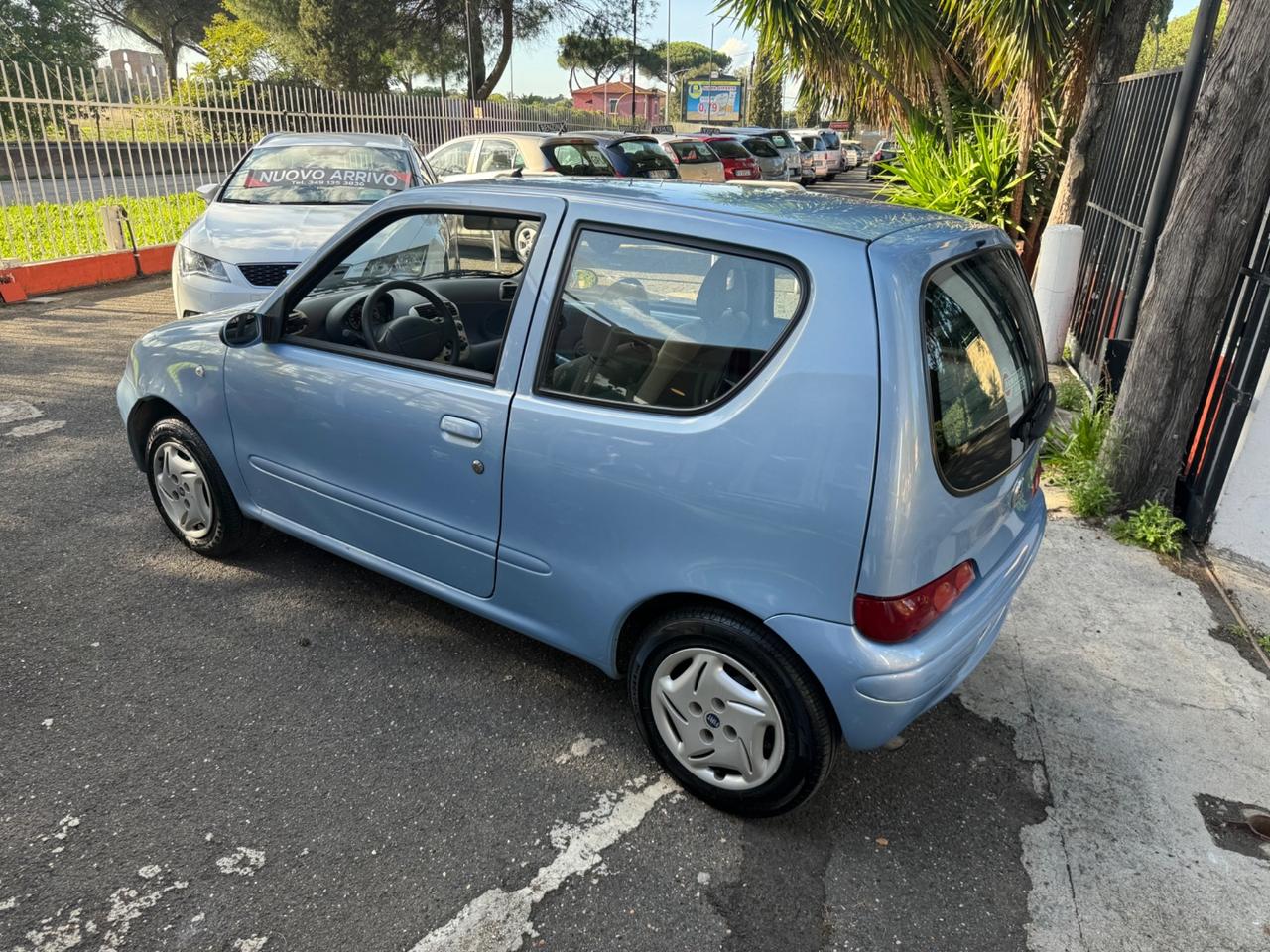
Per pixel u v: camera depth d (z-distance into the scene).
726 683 2.43
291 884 2.28
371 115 15.11
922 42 8.15
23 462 4.87
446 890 2.28
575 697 3.09
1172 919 2.29
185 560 3.89
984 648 2.58
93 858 2.33
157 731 2.82
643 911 2.25
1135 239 6.15
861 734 2.25
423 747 2.81
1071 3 7.14
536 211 2.71
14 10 25.52
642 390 2.45
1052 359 7.11
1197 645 3.54
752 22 8.58
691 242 2.39
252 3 30.17
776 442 2.20
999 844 2.52
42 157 14.55
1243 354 4.17
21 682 3.03
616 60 35.38
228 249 6.34
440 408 2.81
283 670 3.16
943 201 8.79
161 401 3.80
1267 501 4.09
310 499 3.34
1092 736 2.99
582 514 2.56
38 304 8.80
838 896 2.32
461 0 30.06
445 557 2.99
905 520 2.10
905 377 2.08
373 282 3.39
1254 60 3.78
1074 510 4.66
